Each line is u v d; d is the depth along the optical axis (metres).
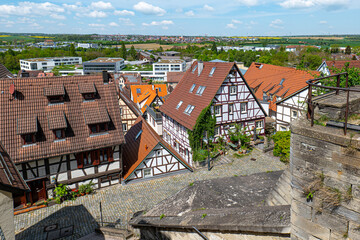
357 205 5.94
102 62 157.62
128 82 96.12
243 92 30.22
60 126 20.83
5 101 20.97
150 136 25.98
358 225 5.98
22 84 21.92
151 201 21.06
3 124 20.23
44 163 20.64
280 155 27.11
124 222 18.53
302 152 6.79
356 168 5.84
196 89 31.23
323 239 6.68
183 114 30.33
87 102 23.05
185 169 25.88
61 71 157.62
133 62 199.62
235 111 30.22
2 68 35.62
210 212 11.61
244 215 9.84
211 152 28.16
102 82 24.05
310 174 6.68
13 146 19.89
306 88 31.62
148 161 24.39
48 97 22.00
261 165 26.08
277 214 8.79
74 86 23.20
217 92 28.58
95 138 22.08
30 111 21.25
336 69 23.19
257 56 146.62
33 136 20.31
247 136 29.50
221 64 29.78
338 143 6.01
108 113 23.17
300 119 7.20
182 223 11.75
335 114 6.80
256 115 31.70
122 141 22.58
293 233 7.38
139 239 16.33
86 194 22.31
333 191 6.28
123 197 21.83
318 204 6.63
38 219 19.39
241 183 14.38
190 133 27.95
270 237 8.53
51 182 21.11
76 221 19.06
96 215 19.64
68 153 20.91
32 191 20.83
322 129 6.39
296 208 7.16
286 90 35.84
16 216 19.73
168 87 82.38
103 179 23.17
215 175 24.70
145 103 52.34
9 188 9.09
